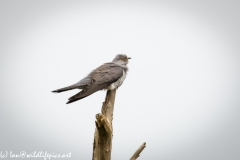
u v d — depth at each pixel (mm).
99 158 7781
